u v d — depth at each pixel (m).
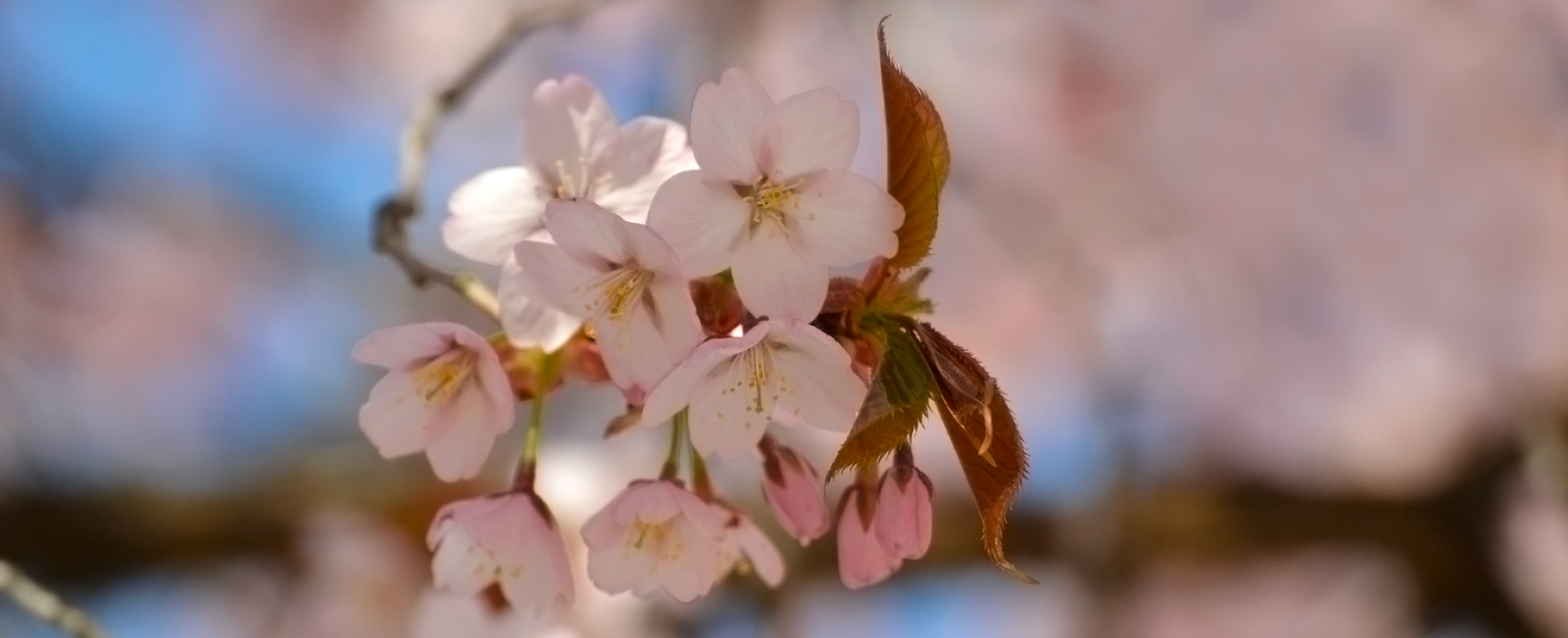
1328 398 1.45
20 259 1.44
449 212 0.60
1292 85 1.47
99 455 1.41
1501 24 1.43
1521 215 1.45
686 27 1.28
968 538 1.05
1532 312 1.43
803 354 0.57
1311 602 1.48
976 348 1.49
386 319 1.52
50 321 1.45
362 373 1.50
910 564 1.04
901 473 0.57
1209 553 1.09
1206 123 1.48
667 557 0.60
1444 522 1.11
